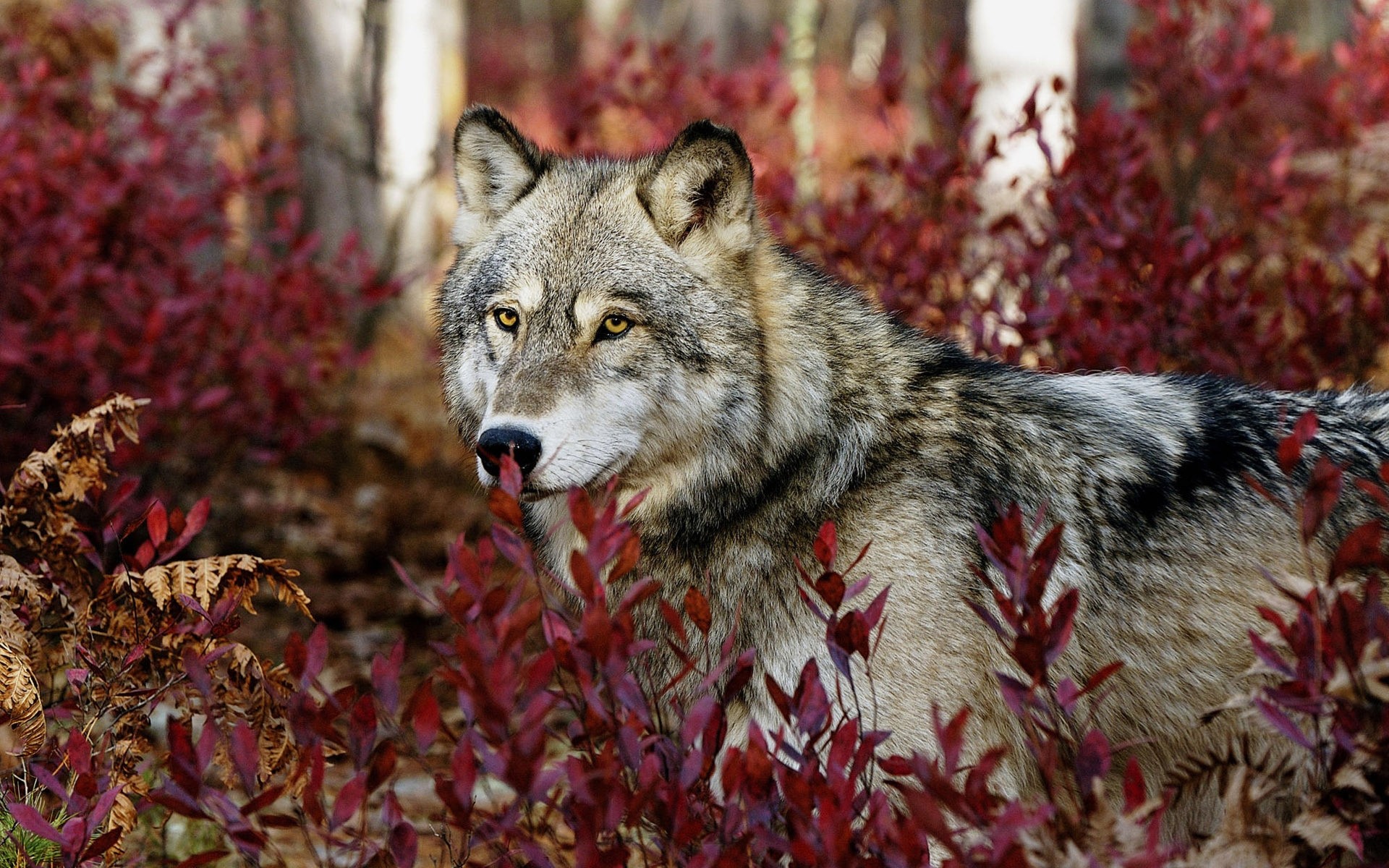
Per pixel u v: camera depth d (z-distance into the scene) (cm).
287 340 1369
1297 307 1030
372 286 1413
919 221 1179
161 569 670
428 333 1989
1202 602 632
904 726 600
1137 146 1138
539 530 747
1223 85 1292
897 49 1378
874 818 471
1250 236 1290
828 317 708
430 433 1761
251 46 1897
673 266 701
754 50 5784
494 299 730
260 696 648
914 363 692
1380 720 445
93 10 1585
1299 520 491
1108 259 1038
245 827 437
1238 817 448
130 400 748
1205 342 988
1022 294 1054
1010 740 616
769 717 623
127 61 1791
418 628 1259
